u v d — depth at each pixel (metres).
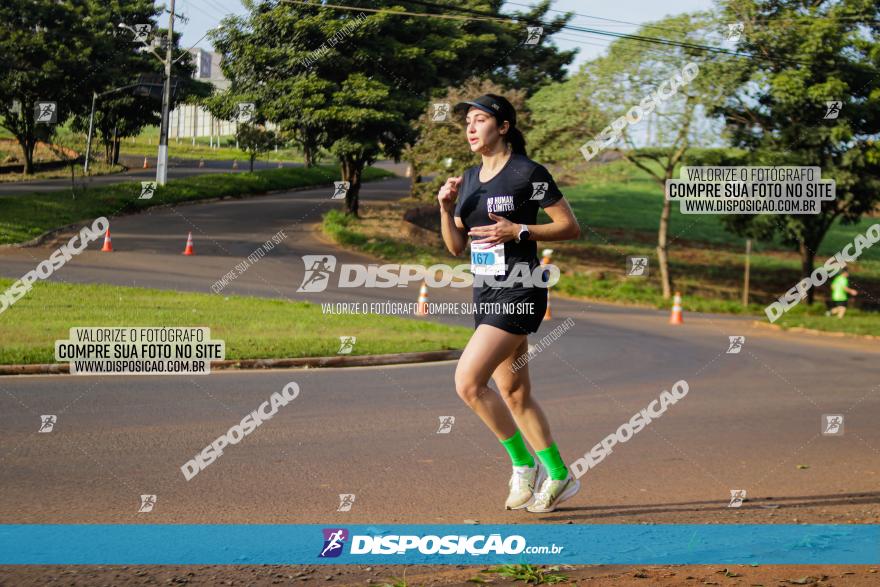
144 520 5.00
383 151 38.47
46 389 9.59
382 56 36.38
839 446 7.93
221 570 4.13
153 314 15.65
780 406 10.38
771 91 27.22
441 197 5.10
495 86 32.50
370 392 10.30
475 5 43.53
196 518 5.07
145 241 29.66
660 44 28.06
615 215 53.22
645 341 18.14
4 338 12.42
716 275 37.41
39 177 51.09
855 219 30.84
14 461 6.38
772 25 27.69
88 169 53.38
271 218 39.00
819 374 13.91
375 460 6.82
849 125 28.67
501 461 6.90
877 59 28.25
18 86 50.53
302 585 3.92
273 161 79.38
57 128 60.69
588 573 3.99
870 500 5.75
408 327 16.62
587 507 5.49
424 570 4.16
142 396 9.38
